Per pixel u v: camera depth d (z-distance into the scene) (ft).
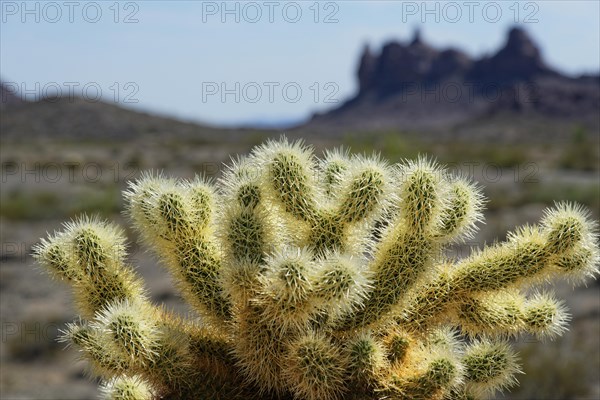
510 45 415.85
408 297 6.97
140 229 7.26
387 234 7.15
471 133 282.36
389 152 59.82
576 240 7.00
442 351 6.89
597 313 30.58
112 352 6.86
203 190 7.25
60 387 25.80
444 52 437.58
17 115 229.86
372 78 442.09
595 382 25.22
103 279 7.26
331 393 6.52
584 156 105.40
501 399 24.68
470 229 7.14
